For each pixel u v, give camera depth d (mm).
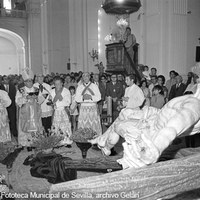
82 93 5750
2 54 28578
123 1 8258
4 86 8438
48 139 3207
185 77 10008
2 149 2969
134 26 12250
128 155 1462
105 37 14383
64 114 5734
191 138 5125
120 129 2061
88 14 14484
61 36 19172
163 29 10102
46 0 19188
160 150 1471
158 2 10234
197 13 10406
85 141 3740
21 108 5512
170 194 1507
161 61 10180
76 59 14883
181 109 1637
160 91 6117
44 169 2602
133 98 5727
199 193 2268
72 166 2369
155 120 1851
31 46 24547
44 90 6184
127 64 10562
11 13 25219
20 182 3488
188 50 10258
